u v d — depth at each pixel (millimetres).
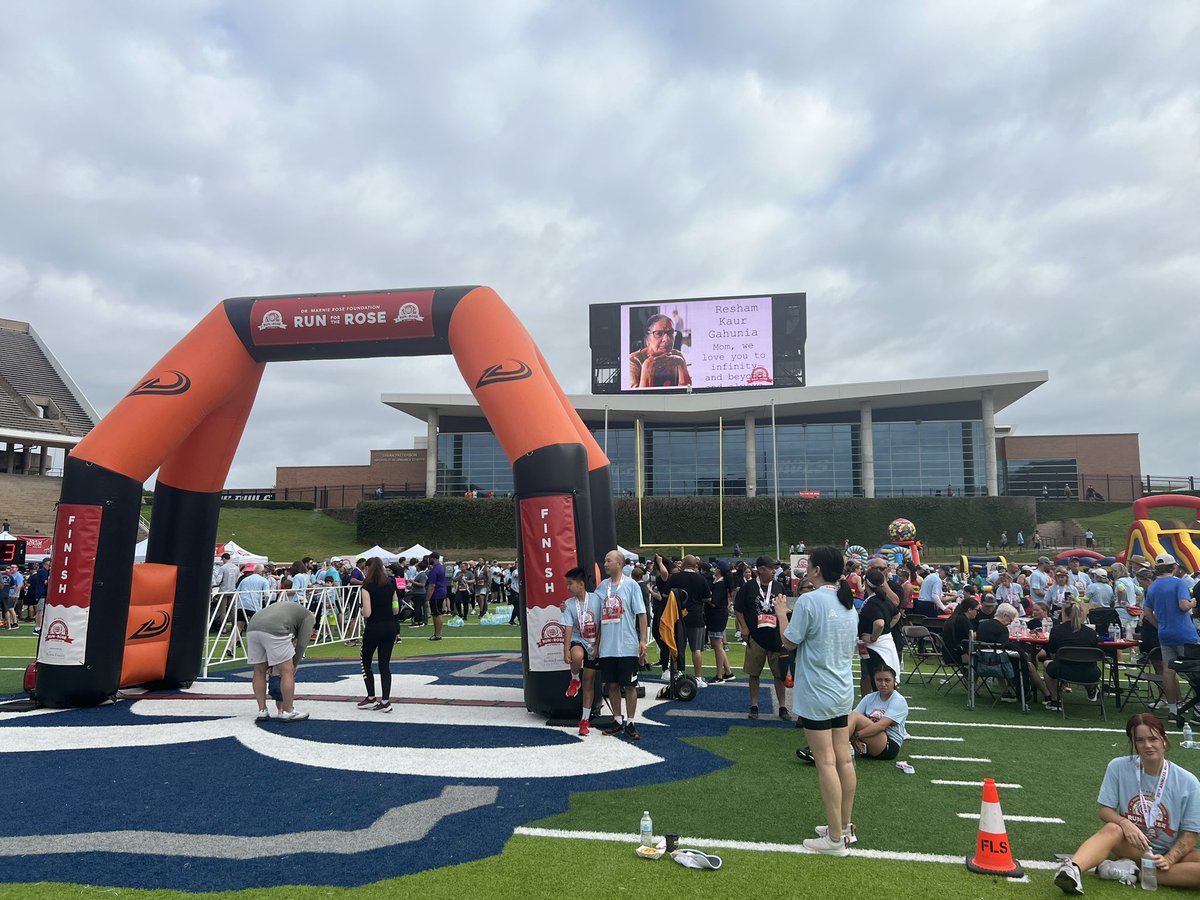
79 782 5906
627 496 47250
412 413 50312
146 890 3965
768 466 48312
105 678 8953
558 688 8203
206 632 10594
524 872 4195
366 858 4387
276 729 7734
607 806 5344
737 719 8352
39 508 37531
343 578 20625
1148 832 4219
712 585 11141
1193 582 12016
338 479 55812
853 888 4031
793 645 4695
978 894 3986
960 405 47219
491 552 43250
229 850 4512
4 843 4633
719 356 45625
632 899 3875
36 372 51938
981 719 8625
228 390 10008
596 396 46938
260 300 10000
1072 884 3928
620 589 7699
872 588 7641
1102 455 52344
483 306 9500
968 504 43250
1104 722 8477
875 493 47000
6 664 12570
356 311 9695
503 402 8859
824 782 4527
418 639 16500
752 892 3967
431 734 7543
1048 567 16703
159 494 10359
